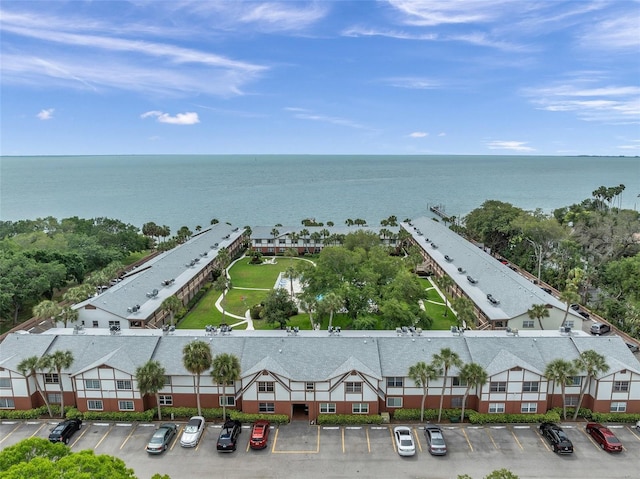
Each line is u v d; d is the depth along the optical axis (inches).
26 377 2026.3
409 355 2070.6
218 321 3149.6
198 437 1829.5
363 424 1943.9
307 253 5378.9
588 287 3786.9
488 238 5147.6
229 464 1681.8
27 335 2198.6
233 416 1958.7
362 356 2055.9
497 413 1973.4
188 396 2050.9
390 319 2615.7
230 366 1877.5
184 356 1927.9
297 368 2000.5
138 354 2071.9
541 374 1943.9
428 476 1616.6
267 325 3065.9
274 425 1936.5
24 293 3048.7
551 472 1631.4
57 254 3747.5
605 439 1758.1
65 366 1991.9
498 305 2962.6
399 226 5792.3
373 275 3073.3
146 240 5334.6
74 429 1879.9
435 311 3314.5
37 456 1207.6
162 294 3221.0
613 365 1968.5
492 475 1168.8
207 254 4490.7
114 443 1819.6
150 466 1668.3
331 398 1974.7
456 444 1804.9
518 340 2134.6
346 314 2940.5
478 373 1876.2
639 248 3998.5
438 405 2030.0
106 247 4815.5
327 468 1659.7
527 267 4461.1
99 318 2819.9
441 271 3956.7
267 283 4092.0
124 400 2009.1
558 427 1839.3
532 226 4347.9
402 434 1792.6
